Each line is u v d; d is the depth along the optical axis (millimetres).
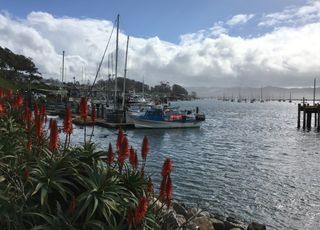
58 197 6199
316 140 49531
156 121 56688
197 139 48875
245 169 28656
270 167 29703
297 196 21062
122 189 6422
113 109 61125
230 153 37250
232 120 91688
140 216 5516
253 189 22359
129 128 55781
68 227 5516
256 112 140500
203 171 27328
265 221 17016
